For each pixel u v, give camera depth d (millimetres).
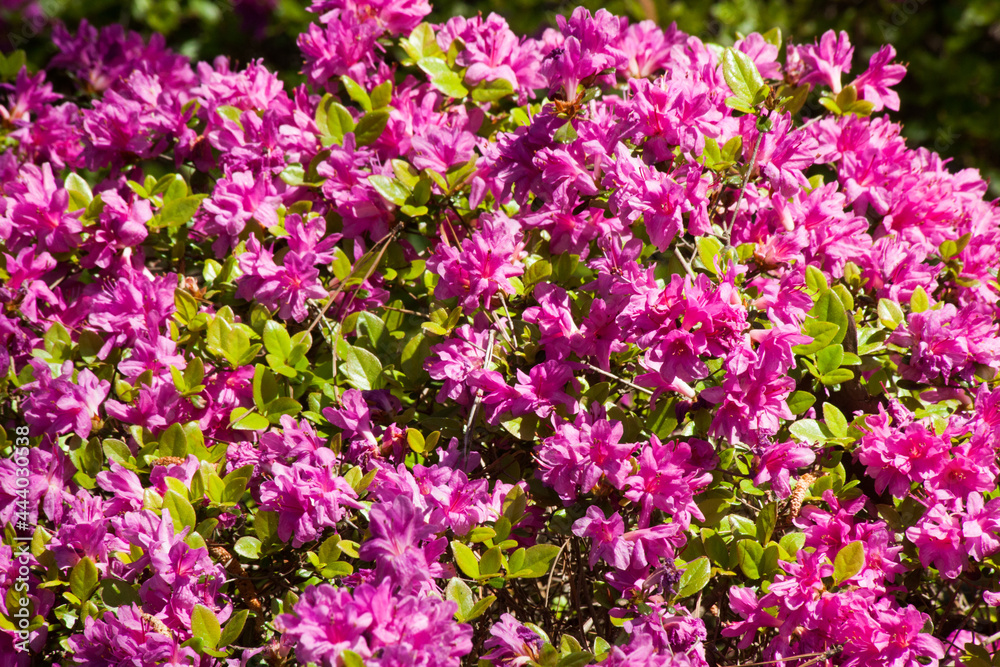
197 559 1363
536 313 1424
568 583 1497
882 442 1417
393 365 1472
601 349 1414
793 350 1432
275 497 1374
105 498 1459
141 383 1437
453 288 1430
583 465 1386
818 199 1442
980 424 1422
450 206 1495
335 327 1476
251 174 1506
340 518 1378
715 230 1441
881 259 1478
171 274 1471
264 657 1366
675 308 1375
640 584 1385
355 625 1303
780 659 1381
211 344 1454
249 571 1449
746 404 1389
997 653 1405
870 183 1508
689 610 1470
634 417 1438
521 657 1354
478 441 1469
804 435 1433
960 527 1405
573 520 1423
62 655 1429
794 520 1424
